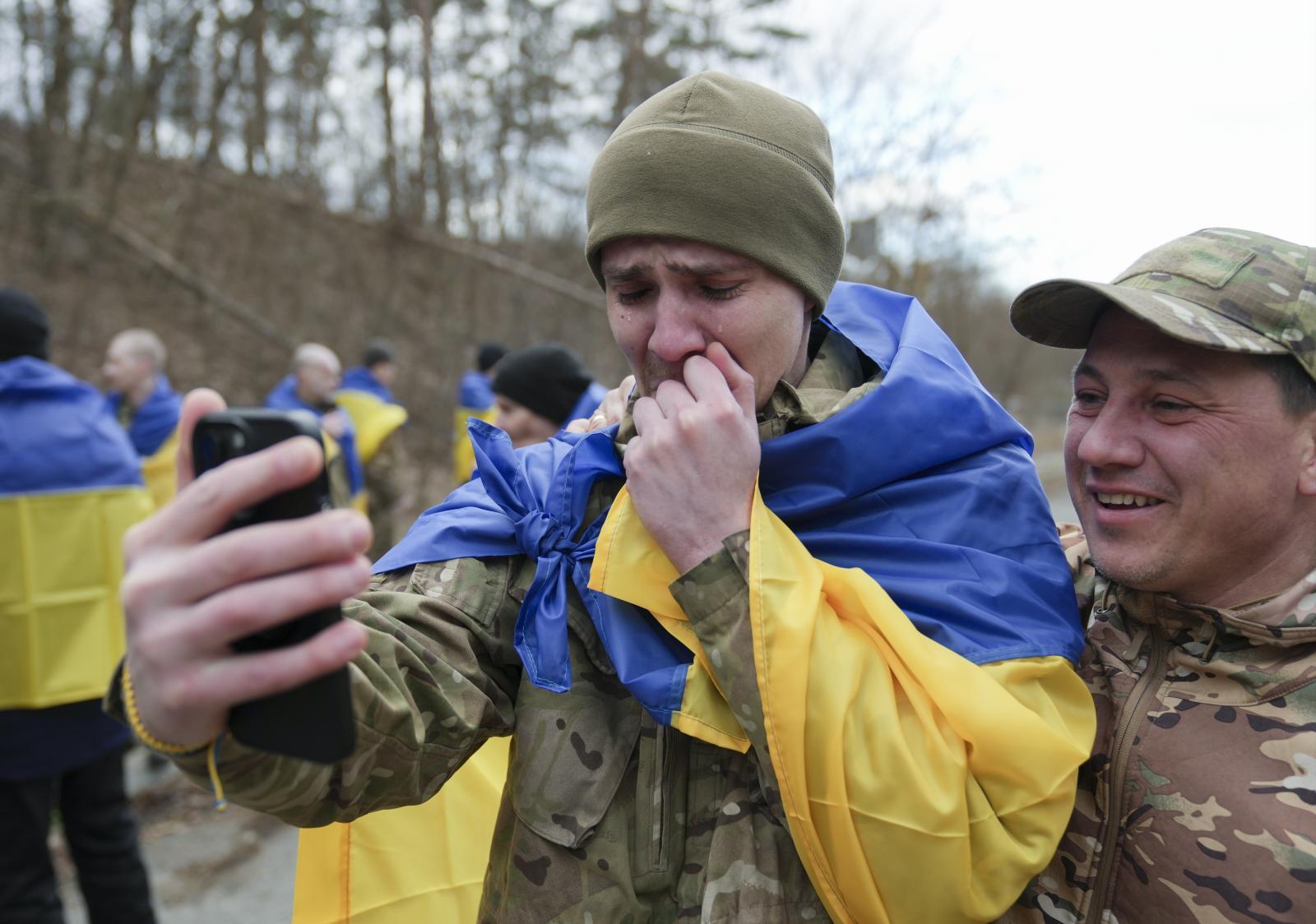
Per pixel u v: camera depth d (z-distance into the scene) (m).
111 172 9.17
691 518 0.94
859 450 1.05
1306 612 0.96
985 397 1.17
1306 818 0.90
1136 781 1.00
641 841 0.99
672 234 0.93
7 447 2.52
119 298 8.41
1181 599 1.03
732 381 0.97
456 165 11.61
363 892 1.24
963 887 0.86
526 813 1.00
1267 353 0.91
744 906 0.94
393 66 10.91
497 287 10.72
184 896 3.04
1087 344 1.15
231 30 9.94
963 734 0.88
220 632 0.54
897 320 1.27
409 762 0.87
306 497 0.58
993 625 0.97
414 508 7.75
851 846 0.87
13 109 9.02
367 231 10.55
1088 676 1.10
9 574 2.46
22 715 2.38
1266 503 0.95
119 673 0.64
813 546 1.04
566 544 1.06
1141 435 0.98
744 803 0.98
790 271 0.97
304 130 11.77
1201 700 1.01
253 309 9.20
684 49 11.12
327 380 5.17
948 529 1.06
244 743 0.62
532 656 1.00
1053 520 1.13
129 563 0.56
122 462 2.76
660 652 1.00
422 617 0.98
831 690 0.88
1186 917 0.94
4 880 2.37
